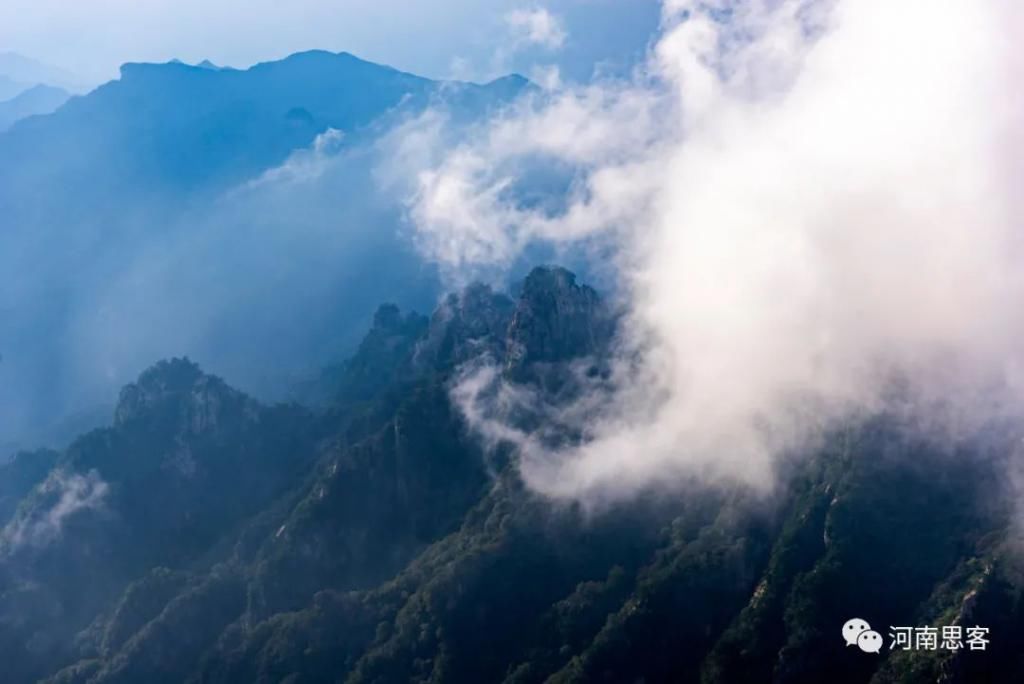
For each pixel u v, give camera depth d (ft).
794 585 465.47
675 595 501.15
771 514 524.52
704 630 489.67
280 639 565.94
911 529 476.13
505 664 522.47
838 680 430.61
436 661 522.47
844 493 490.90
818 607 448.65
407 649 538.47
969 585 433.07
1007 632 410.52
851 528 477.36
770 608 465.06
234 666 566.77
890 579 459.73
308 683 542.57
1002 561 433.07
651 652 483.51
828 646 437.99
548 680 486.38
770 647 451.94
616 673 477.36
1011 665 400.06
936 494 488.44
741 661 452.35
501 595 552.82
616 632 489.26
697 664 476.13
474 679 516.73
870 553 469.16
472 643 532.73
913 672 404.36
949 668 396.16
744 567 503.61
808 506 501.56
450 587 549.13
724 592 499.92
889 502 485.56
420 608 551.18
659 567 532.73
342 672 548.72
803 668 435.53
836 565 460.96
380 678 524.93
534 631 532.32
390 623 564.71
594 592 531.91
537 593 556.10
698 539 537.24
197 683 569.64
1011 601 418.51
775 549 494.59
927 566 462.19
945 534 472.03
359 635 568.00
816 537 489.26
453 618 540.11
